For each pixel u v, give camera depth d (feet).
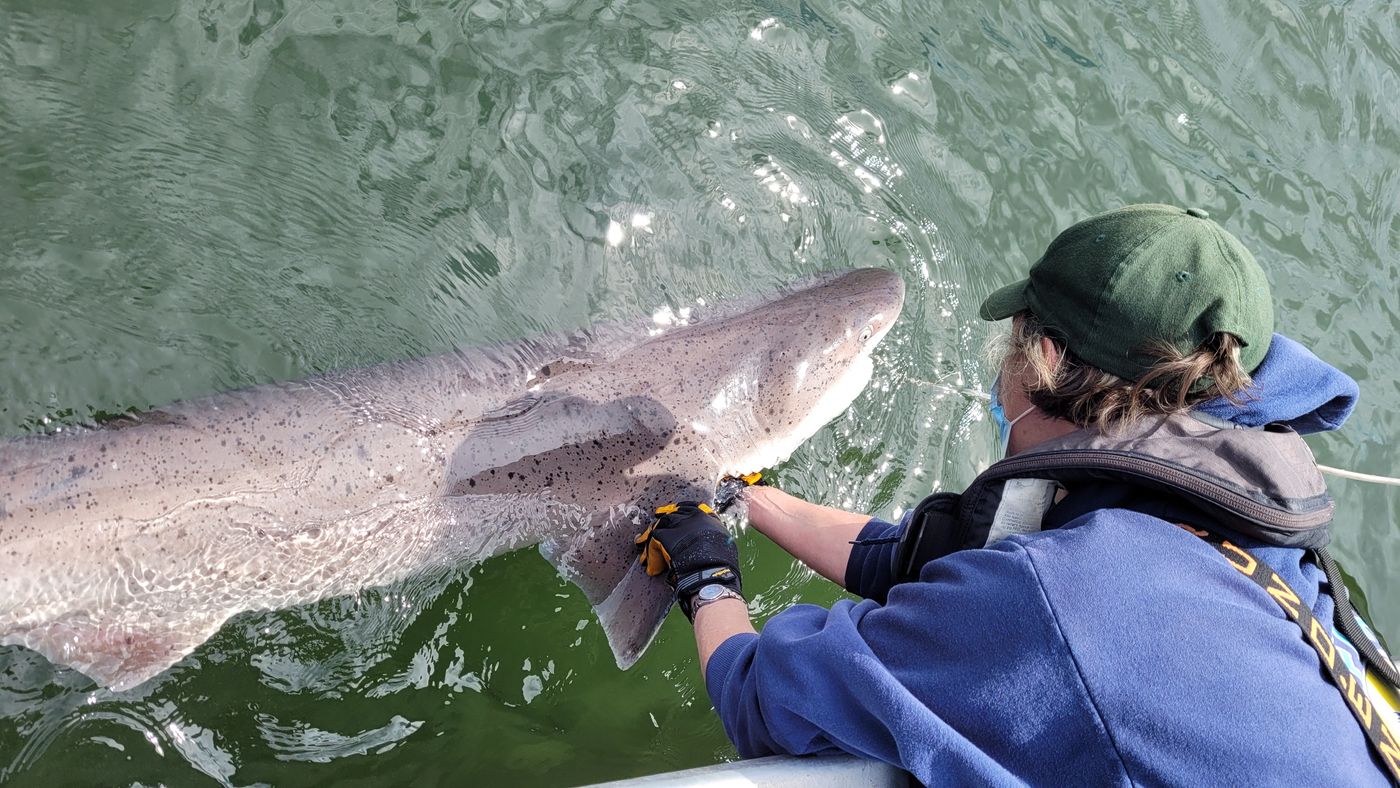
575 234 11.43
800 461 10.34
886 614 4.94
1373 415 11.67
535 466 9.21
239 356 9.85
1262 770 4.10
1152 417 4.93
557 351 9.91
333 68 11.78
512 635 9.46
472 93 12.05
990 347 6.04
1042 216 12.78
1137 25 14.06
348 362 10.00
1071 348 5.08
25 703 8.14
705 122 12.46
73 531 8.11
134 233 10.43
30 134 10.73
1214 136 13.41
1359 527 11.02
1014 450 5.77
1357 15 14.44
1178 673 4.19
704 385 9.69
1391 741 4.39
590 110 12.27
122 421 8.63
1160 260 4.86
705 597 7.00
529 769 8.92
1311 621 4.49
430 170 11.56
